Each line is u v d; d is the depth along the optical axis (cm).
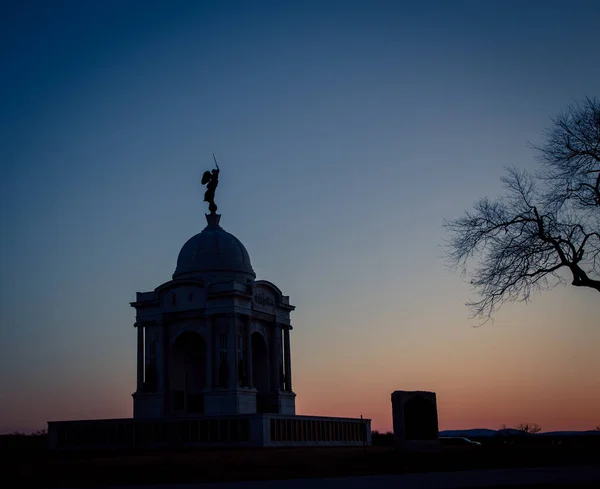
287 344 12756
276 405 12106
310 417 10981
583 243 6369
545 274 6481
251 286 11938
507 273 6556
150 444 10456
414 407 7500
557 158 6625
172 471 5753
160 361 11838
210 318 11581
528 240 6500
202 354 12644
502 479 4406
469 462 5950
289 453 8012
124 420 10700
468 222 6856
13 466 6512
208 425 10238
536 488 3953
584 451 6588
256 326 12144
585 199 6450
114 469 6025
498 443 9550
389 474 5209
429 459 6312
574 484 4044
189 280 11812
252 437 9894
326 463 6172
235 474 5434
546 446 7581
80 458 8206
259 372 12431
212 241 12519
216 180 13362
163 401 11662
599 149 6525
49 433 10969
